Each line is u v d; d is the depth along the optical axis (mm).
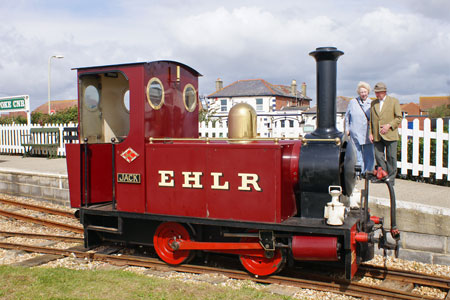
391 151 7027
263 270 4930
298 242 4523
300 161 4699
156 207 5156
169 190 5070
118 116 6270
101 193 5973
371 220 5035
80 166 5672
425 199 6766
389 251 5965
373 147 7352
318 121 4840
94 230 5949
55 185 9836
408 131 8461
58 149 14844
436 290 4723
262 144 4594
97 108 5957
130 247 6352
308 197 4762
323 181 4594
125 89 6340
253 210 4645
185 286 4609
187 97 6066
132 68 5203
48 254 6047
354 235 4422
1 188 11062
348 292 4523
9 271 5113
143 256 5977
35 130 15422
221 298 4309
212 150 4820
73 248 6246
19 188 10656
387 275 5008
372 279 5035
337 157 4539
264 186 4574
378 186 7941
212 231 5293
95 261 5738
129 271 5199
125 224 5793
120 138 6168
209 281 4945
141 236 5707
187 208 4977
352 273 4426
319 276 4934
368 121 7223
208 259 5734
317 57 4770
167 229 5457
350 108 7355
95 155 5871
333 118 4793
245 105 5105
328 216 4445
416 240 5762
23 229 7824
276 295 4438
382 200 5980
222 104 44281
